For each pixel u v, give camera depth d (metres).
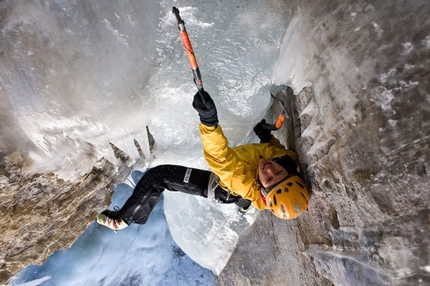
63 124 2.00
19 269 2.49
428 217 1.31
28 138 1.89
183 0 2.20
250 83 2.66
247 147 2.62
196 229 3.84
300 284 2.63
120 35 2.06
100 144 2.30
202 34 2.35
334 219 2.07
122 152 2.64
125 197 4.55
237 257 3.82
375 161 1.52
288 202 2.15
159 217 4.91
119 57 2.09
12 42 1.73
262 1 2.29
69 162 2.16
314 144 2.08
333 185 1.95
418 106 1.30
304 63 2.07
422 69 1.28
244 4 2.29
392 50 1.39
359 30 1.57
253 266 3.53
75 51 1.91
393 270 1.47
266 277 3.30
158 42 2.26
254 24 2.37
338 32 1.71
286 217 2.20
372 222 1.63
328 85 1.82
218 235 3.84
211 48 2.42
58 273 4.24
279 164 2.34
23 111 1.83
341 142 1.75
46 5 1.77
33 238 2.38
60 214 2.41
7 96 1.77
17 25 1.73
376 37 1.48
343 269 1.90
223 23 2.34
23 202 2.08
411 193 1.37
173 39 2.30
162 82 2.42
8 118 1.79
